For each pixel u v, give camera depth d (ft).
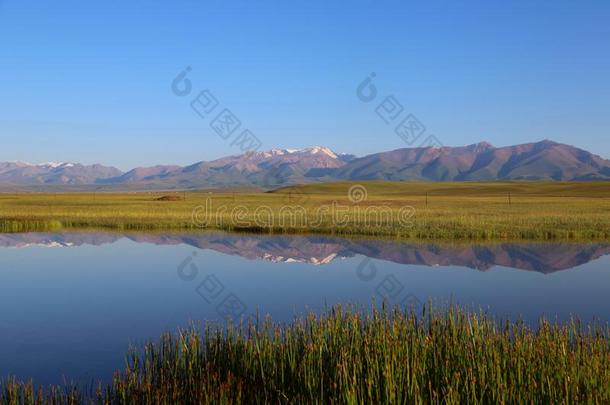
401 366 29.19
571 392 26.45
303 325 41.93
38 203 270.67
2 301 60.34
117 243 113.29
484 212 180.75
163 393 29.63
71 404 29.84
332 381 29.78
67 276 75.92
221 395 27.73
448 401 26.16
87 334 46.73
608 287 65.46
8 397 30.45
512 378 27.71
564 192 440.86
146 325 49.55
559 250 96.58
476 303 56.80
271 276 74.95
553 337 33.71
